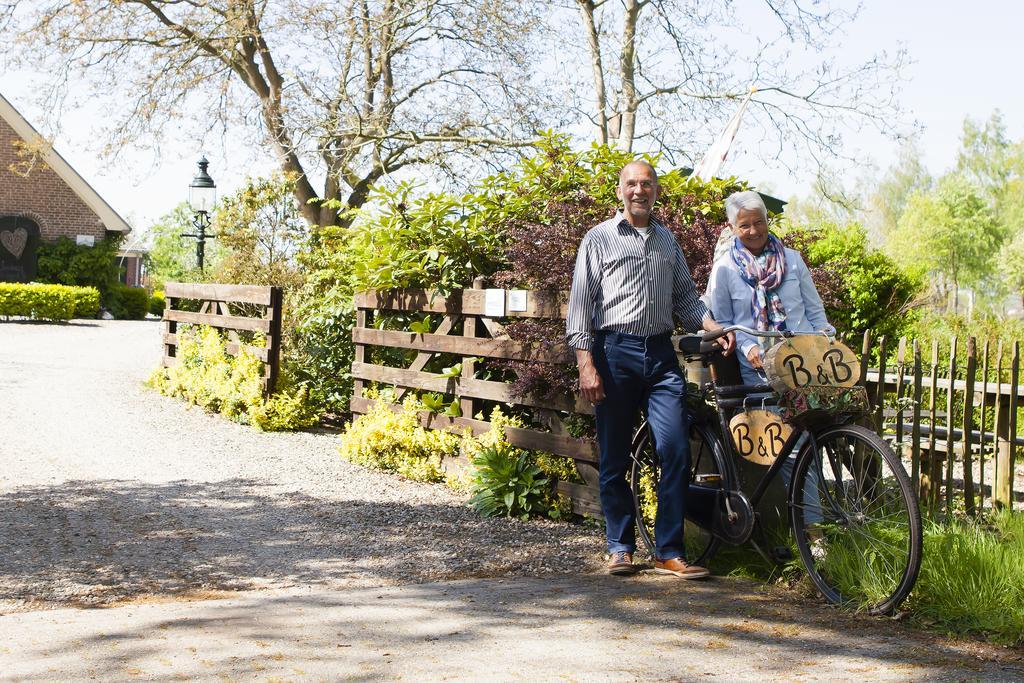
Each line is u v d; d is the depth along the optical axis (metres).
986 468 7.65
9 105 28.69
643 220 4.35
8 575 4.21
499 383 6.11
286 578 4.30
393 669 3.02
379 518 5.46
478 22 15.91
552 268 5.43
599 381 4.37
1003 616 3.39
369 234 7.13
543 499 5.66
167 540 4.88
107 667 3.03
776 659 3.12
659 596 3.96
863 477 3.80
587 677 2.95
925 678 2.93
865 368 4.84
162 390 10.95
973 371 5.25
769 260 4.41
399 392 7.24
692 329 4.52
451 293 6.56
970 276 54.06
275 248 11.67
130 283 51.56
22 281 29.12
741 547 4.62
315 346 9.43
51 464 6.75
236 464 7.02
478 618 3.62
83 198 29.67
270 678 2.93
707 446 4.54
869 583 3.67
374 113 16.48
